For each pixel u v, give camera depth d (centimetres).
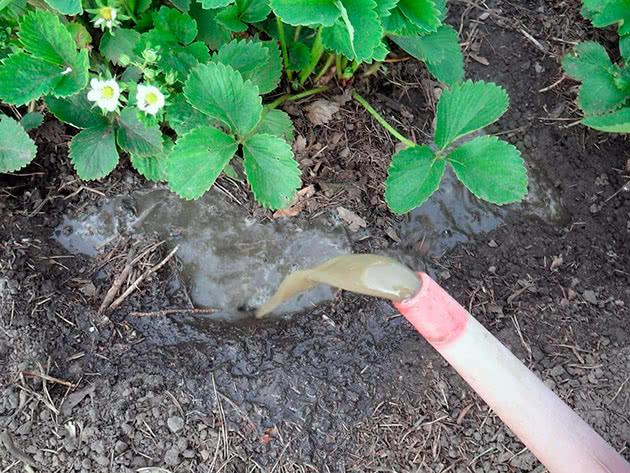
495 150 60
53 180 69
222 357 65
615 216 75
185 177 56
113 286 66
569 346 68
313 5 53
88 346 64
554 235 74
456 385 66
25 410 60
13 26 63
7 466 59
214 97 56
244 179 70
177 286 68
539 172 76
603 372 67
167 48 61
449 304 37
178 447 61
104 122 63
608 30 81
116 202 69
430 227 73
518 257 73
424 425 64
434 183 61
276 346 66
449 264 71
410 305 37
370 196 72
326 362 66
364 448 63
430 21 59
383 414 64
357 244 70
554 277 72
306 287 61
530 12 81
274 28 67
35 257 66
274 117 65
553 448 37
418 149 62
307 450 62
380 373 66
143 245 68
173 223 69
